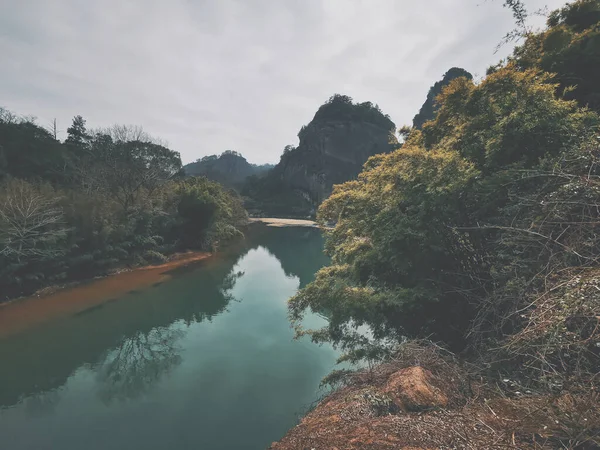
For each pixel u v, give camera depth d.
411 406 4.06
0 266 16.44
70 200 22.44
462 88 8.69
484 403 3.84
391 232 7.88
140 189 34.97
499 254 5.98
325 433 3.82
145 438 7.98
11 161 37.44
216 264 30.66
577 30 10.84
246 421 8.62
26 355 12.23
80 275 21.72
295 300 9.63
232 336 14.53
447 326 7.90
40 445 7.75
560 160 5.27
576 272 3.77
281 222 88.25
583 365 3.36
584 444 2.70
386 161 9.08
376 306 8.05
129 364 11.93
